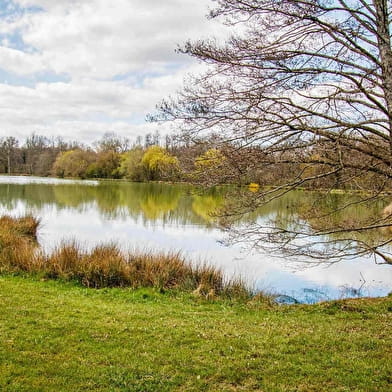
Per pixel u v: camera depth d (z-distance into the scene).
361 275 11.02
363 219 6.25
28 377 4.09
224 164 5.07
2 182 52.53
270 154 5.05
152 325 5.82
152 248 13.48
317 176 5.11
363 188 5.52
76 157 71.56
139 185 53.12
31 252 9.65
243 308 7.36
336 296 9.20
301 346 5.15
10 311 5.99
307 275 11.09
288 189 5.32
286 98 4.90
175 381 4.15
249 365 4.55
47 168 79.94
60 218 21.92
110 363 4.50
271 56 4.82
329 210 5.93
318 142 4.92
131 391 3.91
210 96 4.93
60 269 8.73
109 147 74.62
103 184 54.25
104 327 5.58
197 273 9.12
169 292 8.21
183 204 29.88
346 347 5.15
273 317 6.71
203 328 5.81
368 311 7.05
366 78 4.89
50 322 5.63
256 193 5.34
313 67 5.10
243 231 6.05
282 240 5.80
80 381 4.06
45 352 4.67
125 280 8.66
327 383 4.18
